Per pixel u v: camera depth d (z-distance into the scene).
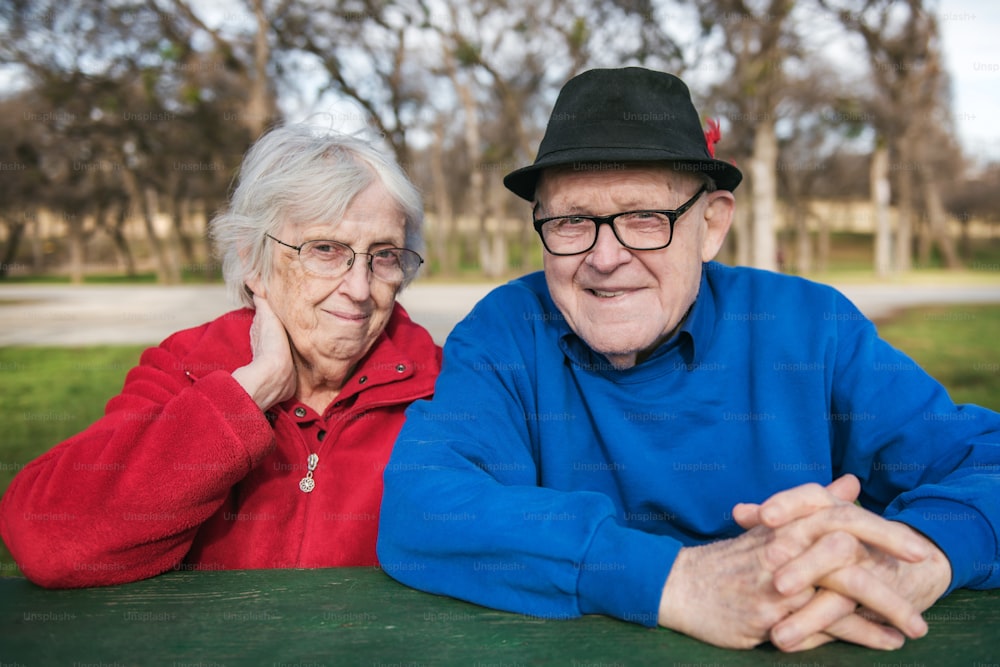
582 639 1.00
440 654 0.95
